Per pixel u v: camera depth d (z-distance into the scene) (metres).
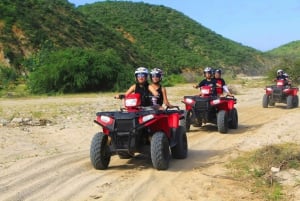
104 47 60.84
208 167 8.04
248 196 6.30
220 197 6.27
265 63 121.56
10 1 55.91
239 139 10.94
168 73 67.44
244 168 7.78
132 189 6.66
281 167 7.64
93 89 34.34
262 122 14.23
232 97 12.87
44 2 63.47
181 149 8.69
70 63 32.91
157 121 8.05
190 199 6.20
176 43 101.62
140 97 8.28
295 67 39.91
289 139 10.24
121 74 35.06
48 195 6.40
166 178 7.28
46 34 52.88
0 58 45.66
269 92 18.72
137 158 8.79
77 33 59.56
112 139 7.79
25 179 7.20
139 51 71.62
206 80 13.08
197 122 12.36
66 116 16.36
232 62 105.62
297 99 18.69
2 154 9.36
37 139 11.26
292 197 6.24
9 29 49.97
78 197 6.31
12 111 18.42
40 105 21.38
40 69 33.53
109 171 7.79
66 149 9.99
